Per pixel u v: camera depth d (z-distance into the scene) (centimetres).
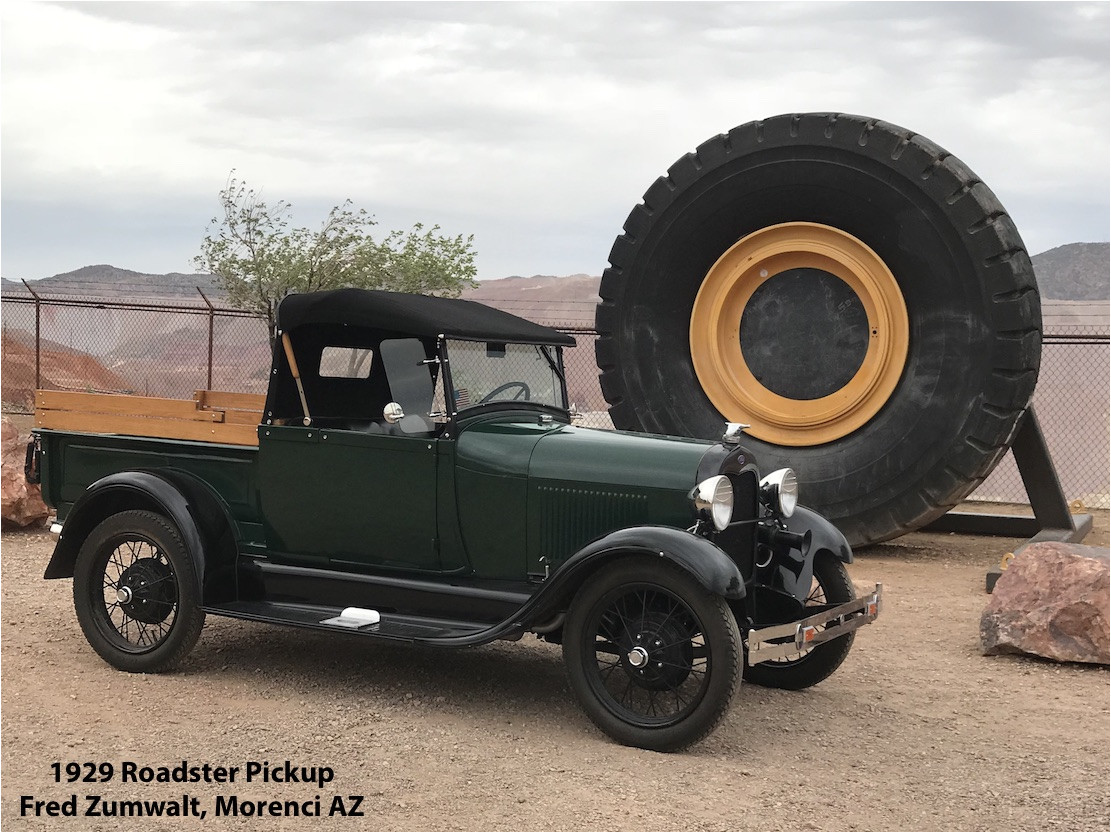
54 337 2127
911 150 970
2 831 407
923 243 971
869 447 1002
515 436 587
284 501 621
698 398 1088
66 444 680
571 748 511
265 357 2039
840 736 548
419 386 593
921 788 478
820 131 1006
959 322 963
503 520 578
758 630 497
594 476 559
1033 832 432
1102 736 558
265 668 636
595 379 1540
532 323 682
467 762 487
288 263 1736
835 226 1019
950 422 967
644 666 510
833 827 430
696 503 522
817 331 1040
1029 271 959
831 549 601
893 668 679
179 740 509
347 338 656
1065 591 698
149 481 619
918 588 907
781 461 1034
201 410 698
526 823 420
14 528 1062
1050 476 1112
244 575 627
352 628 560
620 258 1110
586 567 517
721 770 489
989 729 566
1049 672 677
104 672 620
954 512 1275
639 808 439
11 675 607
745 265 1056
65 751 492
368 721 543
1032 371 952
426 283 1809
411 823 418
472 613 568
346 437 603
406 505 594
